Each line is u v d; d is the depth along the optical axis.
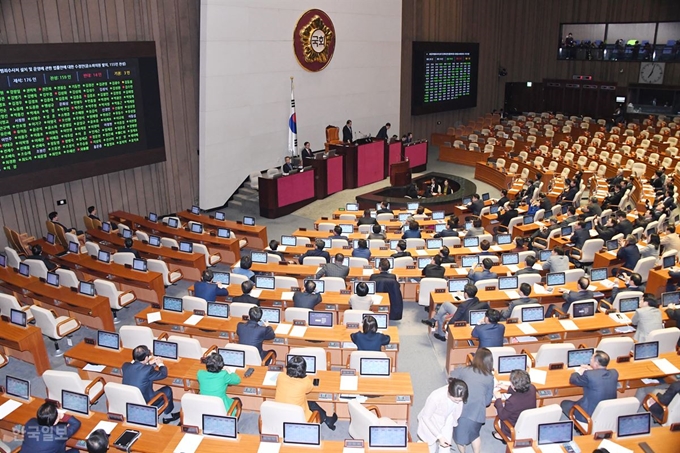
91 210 15.59
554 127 29.83
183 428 6.39
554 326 9.00
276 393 6.92
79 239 14.66
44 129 14.44
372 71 24.62
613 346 8.12
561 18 33.44
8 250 12.74
